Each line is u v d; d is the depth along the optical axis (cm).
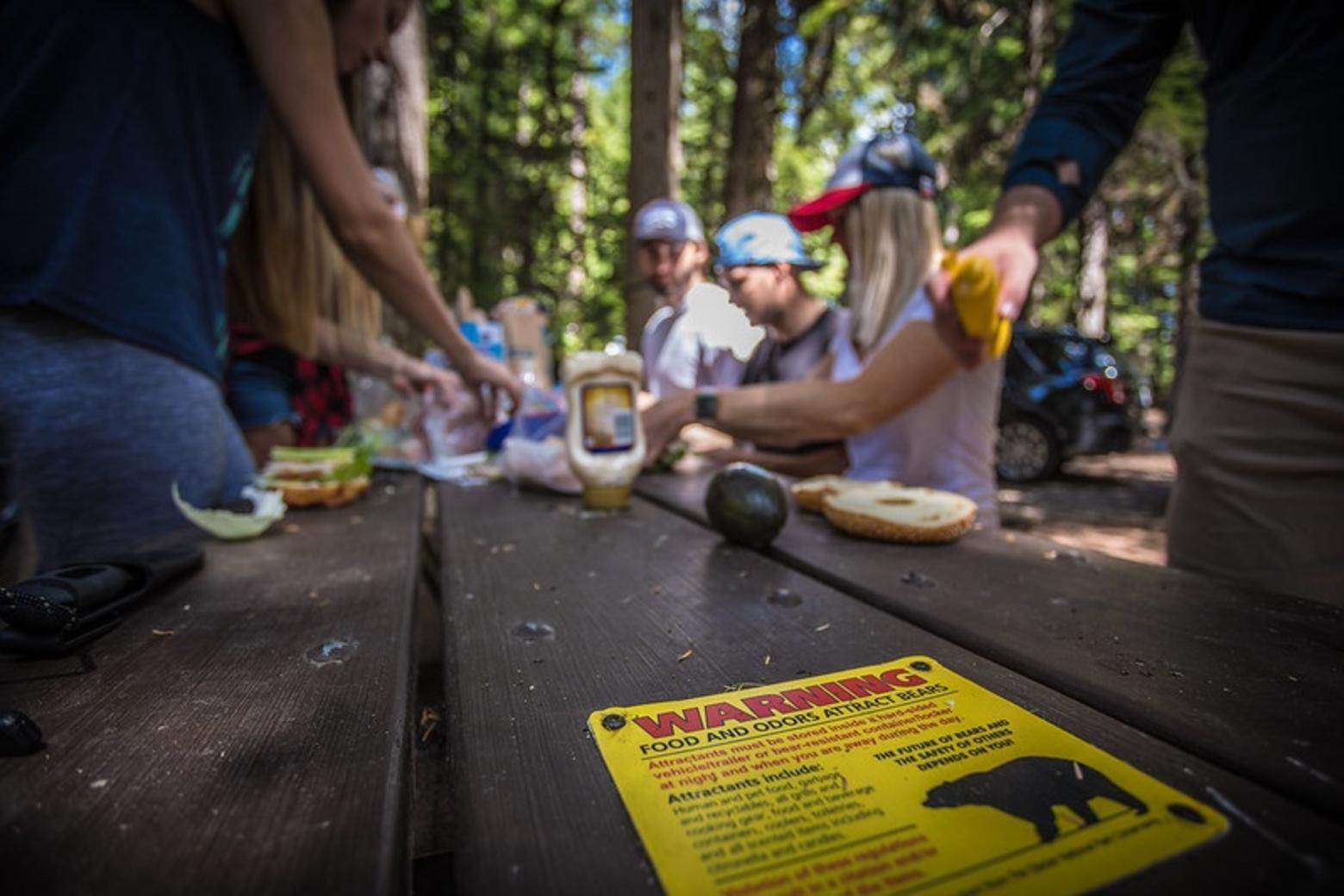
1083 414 789
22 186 101
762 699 58
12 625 66
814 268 278
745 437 172
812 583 92
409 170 432
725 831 41
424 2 447
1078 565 100
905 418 196
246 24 119
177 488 117
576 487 169
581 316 834
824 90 852
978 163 892
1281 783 45
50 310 103
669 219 340
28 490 103
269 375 246
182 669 63
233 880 35
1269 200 117
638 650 69
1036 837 40
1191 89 562
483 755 49
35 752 48
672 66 459
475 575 99
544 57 810
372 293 243
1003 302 141
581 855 39
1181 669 62
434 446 229
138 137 111
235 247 186
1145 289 1614
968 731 52
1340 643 69
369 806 41
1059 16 738
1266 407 120
